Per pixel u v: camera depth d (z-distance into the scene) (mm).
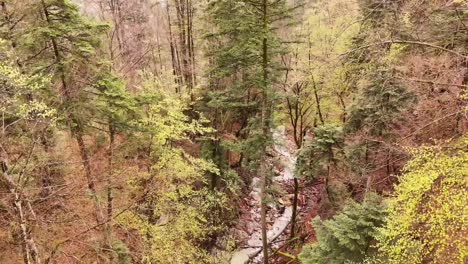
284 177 30516
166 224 17312
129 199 16734
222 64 19891
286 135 32594
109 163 15328
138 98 15414
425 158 9500
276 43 18062
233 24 18047
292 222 23406
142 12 31344
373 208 11203
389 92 15109
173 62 27953
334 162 19312
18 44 12938
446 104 13078
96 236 13555
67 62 12680
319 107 24781
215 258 21266
